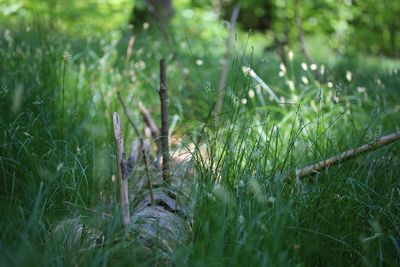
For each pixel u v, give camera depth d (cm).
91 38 746
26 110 431
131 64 657
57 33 649
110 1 1038
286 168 381
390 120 533
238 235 301
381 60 993
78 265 304
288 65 798
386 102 598
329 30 1598
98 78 608
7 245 308
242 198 337
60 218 352
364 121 545
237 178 357
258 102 643
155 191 388
